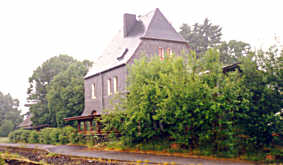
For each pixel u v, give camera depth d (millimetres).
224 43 50531
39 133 40531
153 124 20578
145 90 19359
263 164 14656
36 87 58062
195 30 63188
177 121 18422
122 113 21922
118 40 38062
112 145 24703
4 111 93125
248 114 17125
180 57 18719
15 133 46656
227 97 16703
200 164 14844
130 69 22625
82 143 30250
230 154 16531
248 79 17422
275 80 16672
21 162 22016
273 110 16922
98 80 36406
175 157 17469
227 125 16703
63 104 45156
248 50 18516
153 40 32250
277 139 16906
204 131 17438
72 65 49219
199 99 16609
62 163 19656
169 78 18375
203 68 18000
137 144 22391
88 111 38531
